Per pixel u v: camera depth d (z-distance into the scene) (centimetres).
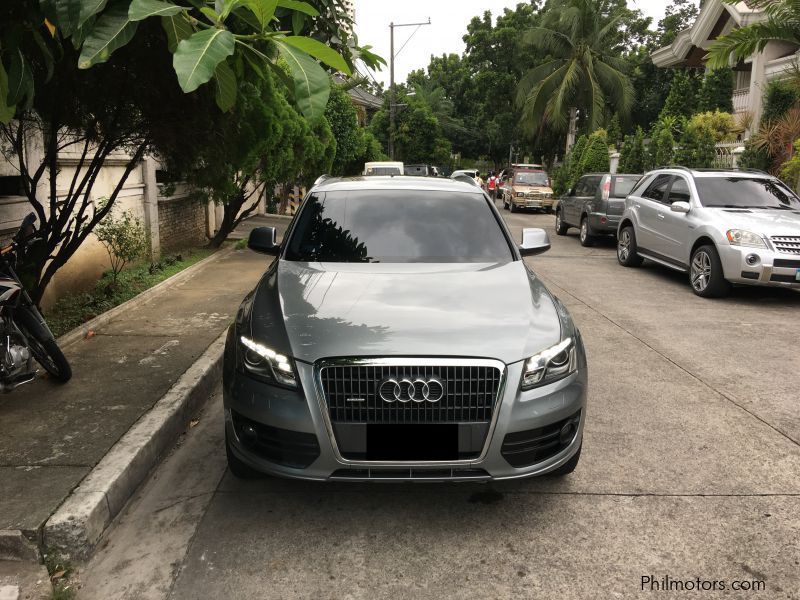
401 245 453
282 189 2225
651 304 867
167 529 333
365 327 333
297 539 323
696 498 362
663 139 1941
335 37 399
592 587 287
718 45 1325
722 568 300
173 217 1214
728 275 865
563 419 335
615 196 1420
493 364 315
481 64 4934
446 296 372
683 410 492
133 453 374
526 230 518
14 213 664
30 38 350
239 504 357
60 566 301
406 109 4344
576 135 3925
